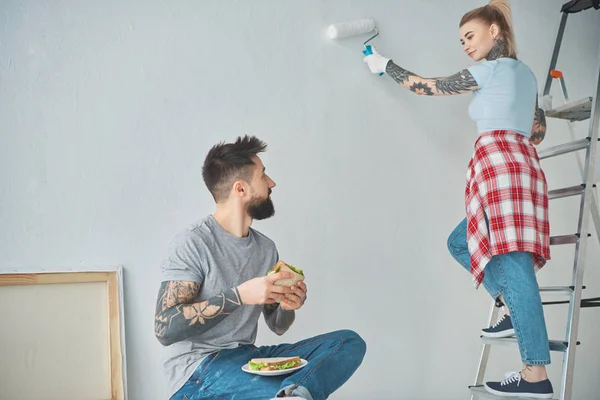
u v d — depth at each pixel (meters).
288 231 3.02
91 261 2.64
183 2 2.88
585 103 3.04
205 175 2.38
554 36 3.79
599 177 3.86
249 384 2.05
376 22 3.31
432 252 3.37
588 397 3.76
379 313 3.20
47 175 2.60
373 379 3.17
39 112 2.61
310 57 3.13
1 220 2.52
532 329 2.56
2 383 2.45
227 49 2.95
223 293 2.10
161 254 2.76
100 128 2.70
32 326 2.51
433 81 2.88
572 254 3.79
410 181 3.34
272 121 3.02
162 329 2.07
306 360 2.17
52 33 2.65
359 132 3.22
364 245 3.19
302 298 2.19
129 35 2.77
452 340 3.39
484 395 2.77
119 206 2.71
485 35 2.82
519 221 2.57
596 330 3.82
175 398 2.09
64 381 2.53
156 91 2.80
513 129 2.69
